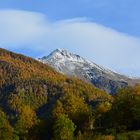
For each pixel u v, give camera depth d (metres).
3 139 159.38
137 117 161.50
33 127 169.38
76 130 166.88
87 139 141.00
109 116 170.50
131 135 144.00
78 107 181.75
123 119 164.00
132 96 168.12
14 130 168.12
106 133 150.00
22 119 177.62
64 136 152.38
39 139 167.00
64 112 180.12
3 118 172.25
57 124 154.62
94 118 173.75
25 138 166.75
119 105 167.00
